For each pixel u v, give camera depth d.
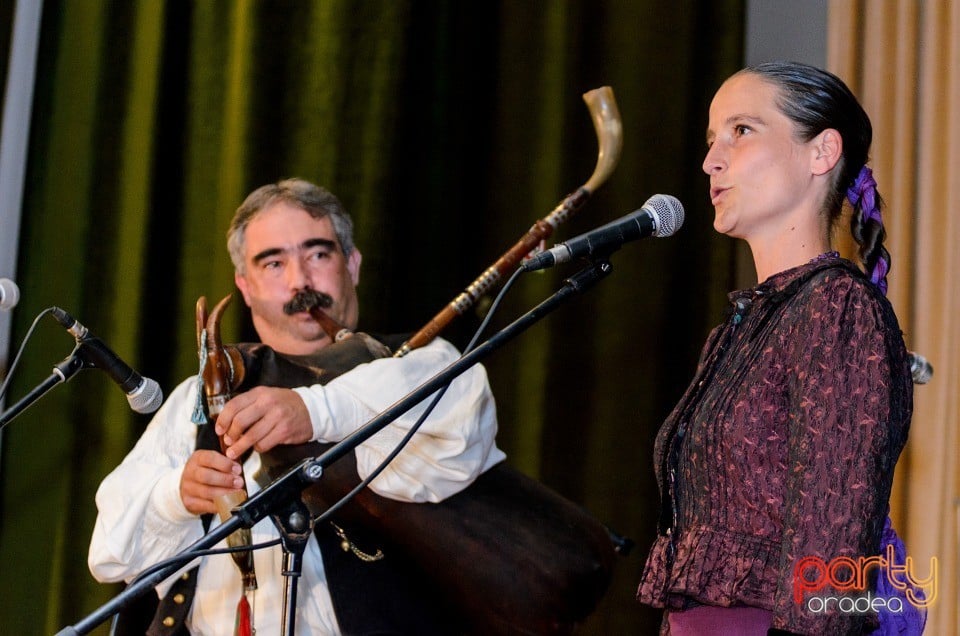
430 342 3.91
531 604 3.58
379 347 3.85
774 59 5.42
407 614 3.60
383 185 4.95
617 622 4.95
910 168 4.90
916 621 2.46
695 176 5.18
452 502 3.66
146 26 5.00
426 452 3.57
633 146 5.18
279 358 3.77
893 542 2.47
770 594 2.20
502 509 3.71
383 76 4.99
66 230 4.91
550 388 5.11
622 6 5.26
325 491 3.52
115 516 3.51
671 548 2.41
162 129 5.01
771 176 2.51
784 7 5.44
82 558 4.72
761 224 2.52
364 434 2.49
